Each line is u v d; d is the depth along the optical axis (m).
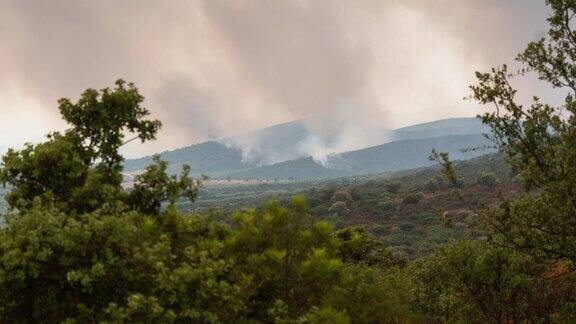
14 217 14.58
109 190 16.84
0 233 14.12
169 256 14.30
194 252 14.69
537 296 20.09
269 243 15.74
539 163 16.28
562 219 15.98
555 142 16.08
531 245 17.09
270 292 15.45
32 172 16.89
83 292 13.75
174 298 13.07
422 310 19.80
